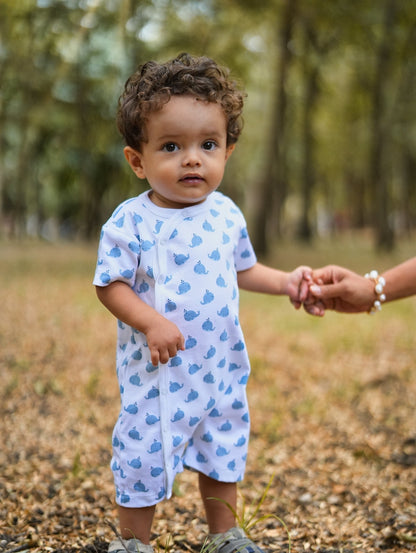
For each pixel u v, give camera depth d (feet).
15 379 13.42
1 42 24.81
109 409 12.02
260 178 40.70
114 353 16.46
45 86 29.81
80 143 37.68
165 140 5.53
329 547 6.78
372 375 14.69
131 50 26.25
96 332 18.89
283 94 39.47
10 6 21.35
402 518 7.42
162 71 5.54
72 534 6.85
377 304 7.45
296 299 7.16
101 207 62.39
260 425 11.32
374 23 42.29
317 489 8.54
